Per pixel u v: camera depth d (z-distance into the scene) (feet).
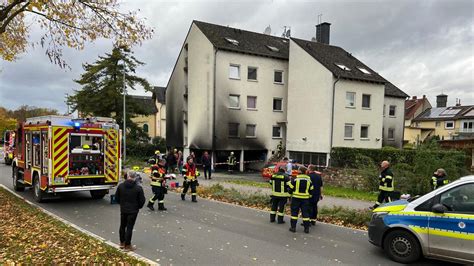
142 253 22.85
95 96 105.70
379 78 98.53
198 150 101.65
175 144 112.47
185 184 44.75
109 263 19.86
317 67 92.07
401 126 114.32
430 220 21.35
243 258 22.25
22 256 20.48
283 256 22.84
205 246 24.63
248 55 99.91
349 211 34.24
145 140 125.80
